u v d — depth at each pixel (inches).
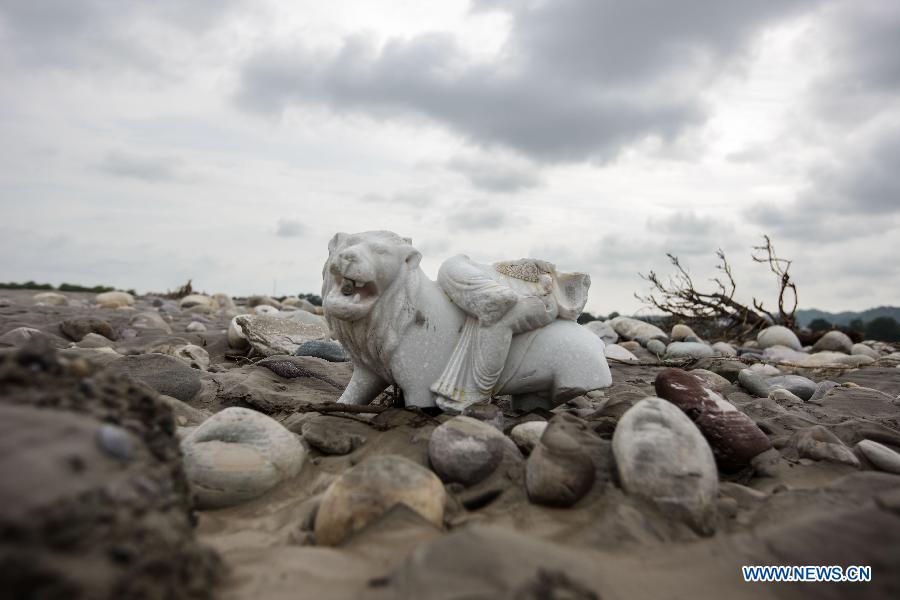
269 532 98.0
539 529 94.3
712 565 83.7
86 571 54.6
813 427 137.6
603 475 104.6
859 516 86.9
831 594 74.8
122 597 55.5
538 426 125.0
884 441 147.3
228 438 116.0
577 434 111.3
